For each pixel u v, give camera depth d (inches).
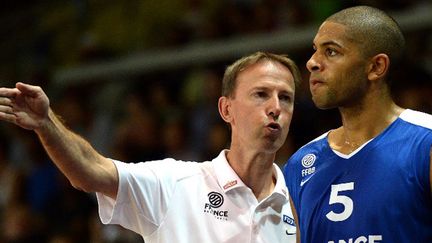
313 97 429.4
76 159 436.1
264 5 1114.1
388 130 423.2
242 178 479.8
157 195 465.7
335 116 884.6
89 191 449.4
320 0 1079.6
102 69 1208.2
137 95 1120.2
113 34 1283.2
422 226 404.8
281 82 472.4
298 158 455.2
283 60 483.2
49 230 981.8
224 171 478.3
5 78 1307.8
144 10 1270.9
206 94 1038.4
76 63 1277.1
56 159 435.8
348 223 415.5
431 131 410.3
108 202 464.4
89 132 1131.3
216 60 1103.0
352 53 419.2
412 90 855.1
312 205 432.5
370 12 424.5
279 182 479.2
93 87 1211.9
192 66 1127.6
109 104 1158.3
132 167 463.2
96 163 448.1
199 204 471.8
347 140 435.8
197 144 985.5
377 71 421.4
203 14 1194.0
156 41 1229.7
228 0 1173.7
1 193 1120.8
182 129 1010.1
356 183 419.2
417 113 424.5
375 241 406.3
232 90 483.8
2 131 1211.9
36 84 1264.8
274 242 470.9
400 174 407.8
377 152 419.2
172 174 475.2
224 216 470.3
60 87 1242.0
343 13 427.5
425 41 974.4
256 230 468.8
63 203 987.3
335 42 421.4
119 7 1302.9
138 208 461.7
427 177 403.2
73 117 1147.9
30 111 426.3
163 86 1124.5
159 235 467.2
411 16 972.6
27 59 1339.8
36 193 1050.1
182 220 467.2
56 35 1346.0
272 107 466.9
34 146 1101.1
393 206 405.4
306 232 433.4
